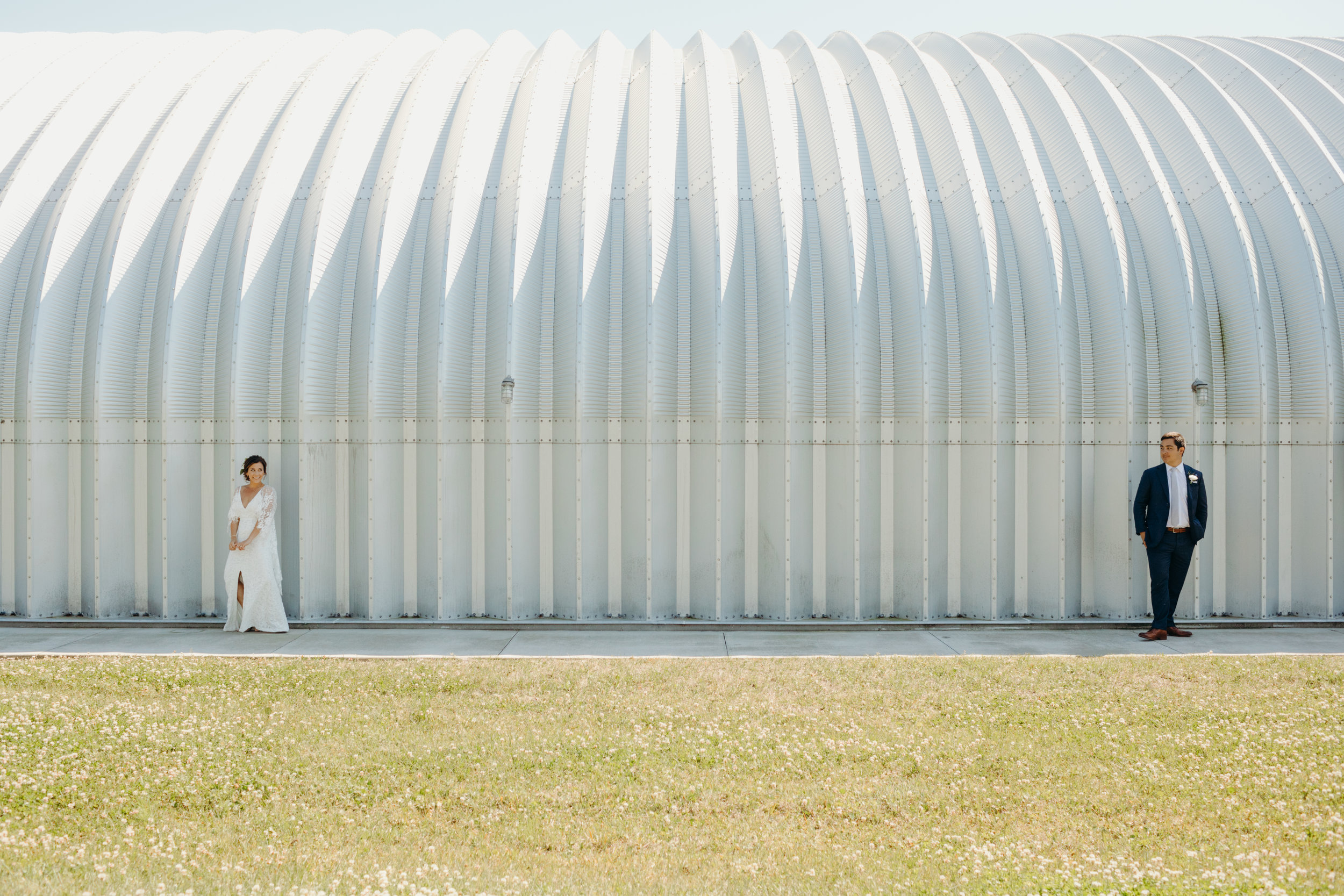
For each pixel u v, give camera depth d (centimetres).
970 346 839
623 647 740
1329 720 518
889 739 491
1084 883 324
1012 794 414
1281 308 862
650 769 446
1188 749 471
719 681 612
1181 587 781
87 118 986
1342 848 355
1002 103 959
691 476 838
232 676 623
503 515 830
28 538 823
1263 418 832
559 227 884
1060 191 906
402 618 828
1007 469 838
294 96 1017
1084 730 503
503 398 820
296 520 824
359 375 831
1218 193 890
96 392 823
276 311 854
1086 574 838
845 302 839
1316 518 838
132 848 353
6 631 794
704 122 938
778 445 828
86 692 579
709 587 829
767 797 412
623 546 835
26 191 895
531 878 329
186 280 844
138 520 840
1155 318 854
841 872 336
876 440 838
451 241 853
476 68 1016
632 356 838
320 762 452
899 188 886
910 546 832
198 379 839
